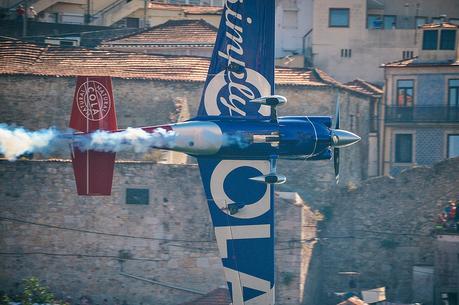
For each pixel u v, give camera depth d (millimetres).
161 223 165750
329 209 182250
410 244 176125
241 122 113688
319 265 175500
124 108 190375
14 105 189125
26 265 166000
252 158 114688
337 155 119188
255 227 114875
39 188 166000
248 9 115188
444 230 171750
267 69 114938
